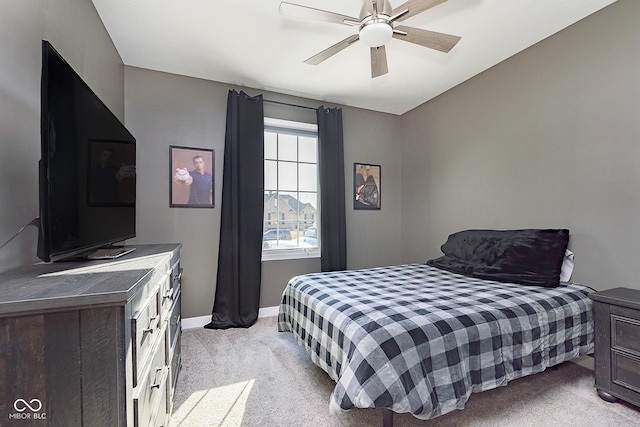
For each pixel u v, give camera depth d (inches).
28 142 49.2
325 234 136.1
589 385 74.7
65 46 63.2
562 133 90.7
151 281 43.9
